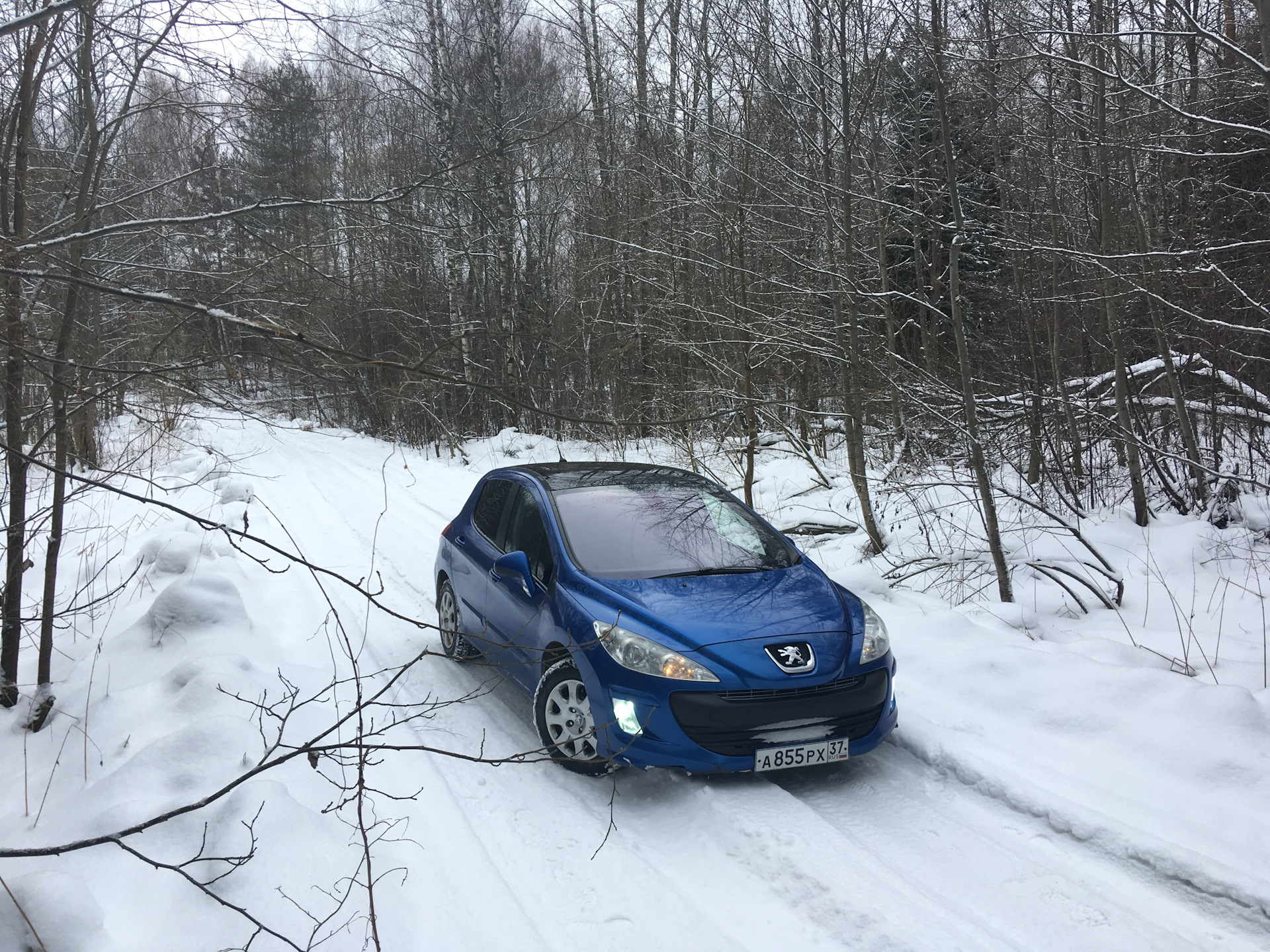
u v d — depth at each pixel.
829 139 7.84
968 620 6.07
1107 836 3.64
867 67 7.62
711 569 4.92
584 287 12.03
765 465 12.09
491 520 6.06
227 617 5.77
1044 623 6.37
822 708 4.09
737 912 3.18
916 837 3.77
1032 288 11.27
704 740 3.98
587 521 5.21
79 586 7.04
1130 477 8.62
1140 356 11.68
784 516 9.86
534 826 3.82
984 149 9.91
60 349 4.17
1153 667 5.39
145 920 2.91
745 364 8.88
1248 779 4.04
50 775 4.12
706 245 10.05
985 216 11.59
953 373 12.66
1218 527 7.87
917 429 9.92
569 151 11.76
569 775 4.37
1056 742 4.59
